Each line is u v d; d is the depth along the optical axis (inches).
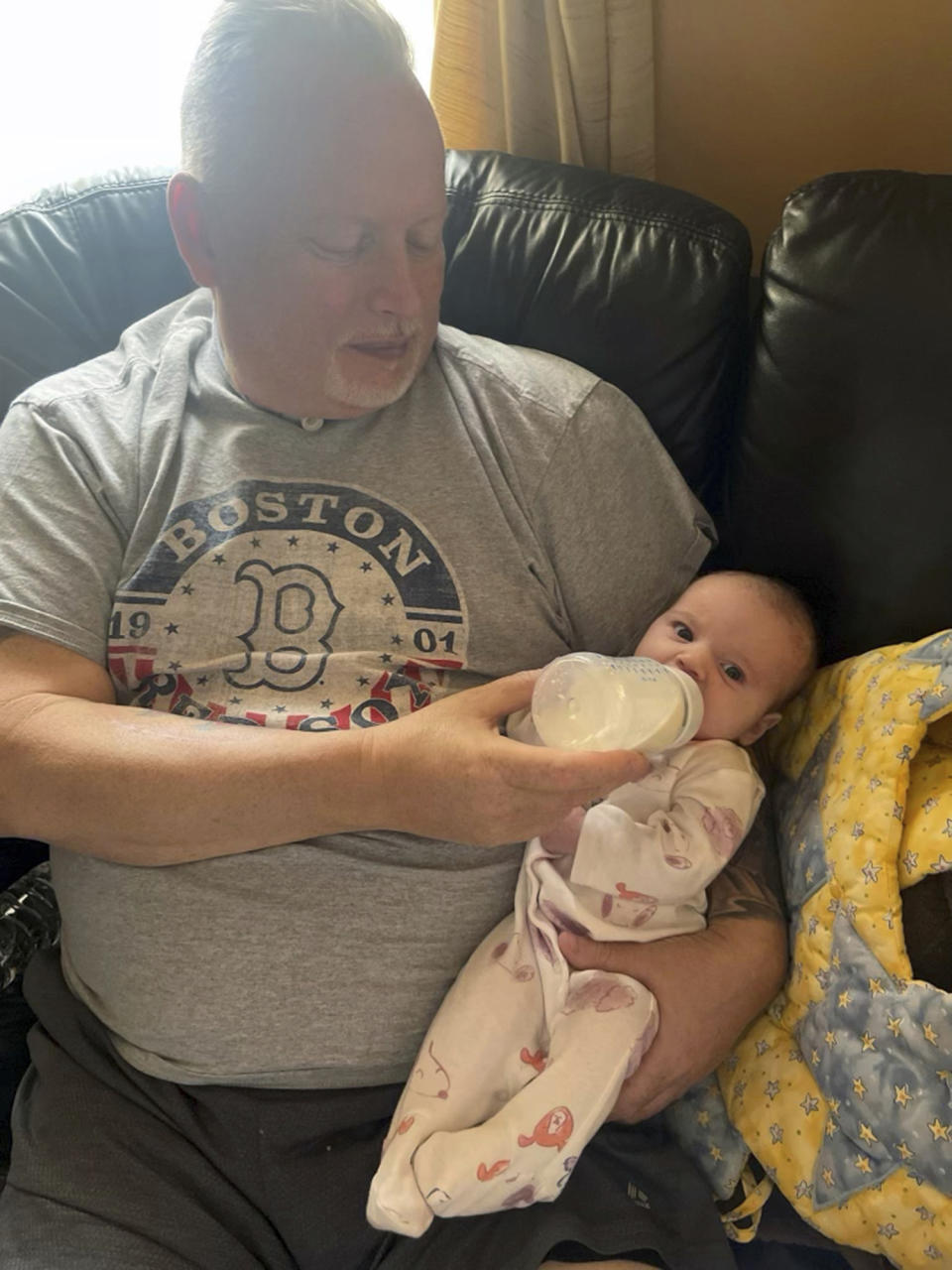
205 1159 40.4
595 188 52.1
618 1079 38.6
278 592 44.6
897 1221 36.2
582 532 47.8
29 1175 39.2
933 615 46.7
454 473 46.6
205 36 42.3
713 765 44.9
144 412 47.8
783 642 46.3
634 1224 39.2
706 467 52.2
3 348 52.5
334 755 39.5
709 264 49.3
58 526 44.6
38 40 66.2
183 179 43.6
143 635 44.3
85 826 40.3
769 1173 41.1
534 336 51.8
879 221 45.8
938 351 44.5
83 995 43.8
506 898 44.3
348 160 40.6
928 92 54.9
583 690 39.1
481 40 56.3
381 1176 37.5
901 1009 36.0
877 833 38.6
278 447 46.7
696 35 55.1
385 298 43.0
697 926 43.2
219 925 40.9
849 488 46.7
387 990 41.7
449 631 45.1
